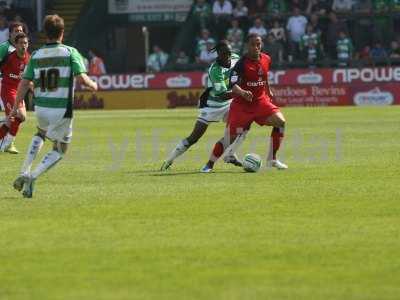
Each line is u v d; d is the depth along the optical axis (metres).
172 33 133.88
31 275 24.69
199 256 26.59
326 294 22.58
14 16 125.69
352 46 117.00
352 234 29.36
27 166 36.66
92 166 48.72
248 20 121.69
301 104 109.50
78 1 130.25
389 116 86.06
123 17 130.12
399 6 120.00
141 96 112.75
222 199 36.38
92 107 113.12
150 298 22.33
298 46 117.19
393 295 22.47
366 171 44.53
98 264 25.78
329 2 121.44
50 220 32.16
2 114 93.75
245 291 22.88
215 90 45.47
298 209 33.91
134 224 31.36
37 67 35.78
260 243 28.19
